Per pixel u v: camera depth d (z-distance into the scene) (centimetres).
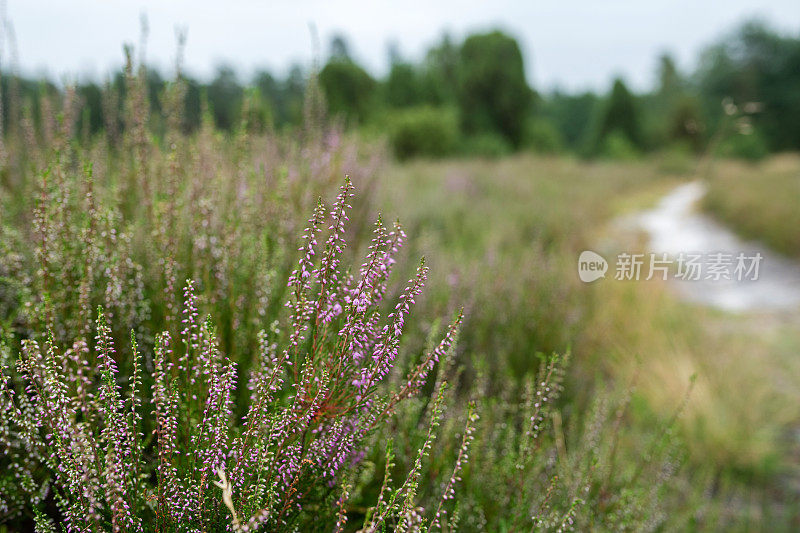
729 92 5184
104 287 196
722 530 284
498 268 414
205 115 272
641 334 451
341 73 2131
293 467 145
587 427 242
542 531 189
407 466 192
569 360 340
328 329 165
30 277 202
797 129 4794
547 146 3612
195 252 216
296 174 314
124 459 139
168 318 180
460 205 830
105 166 277
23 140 301
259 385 148
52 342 138
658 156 3150
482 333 328
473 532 196
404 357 239
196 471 145
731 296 679
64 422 131
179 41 241
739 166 2241
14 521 161
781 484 331
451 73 3975
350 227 331
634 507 220
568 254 570
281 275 231
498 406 242
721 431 346
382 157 478
